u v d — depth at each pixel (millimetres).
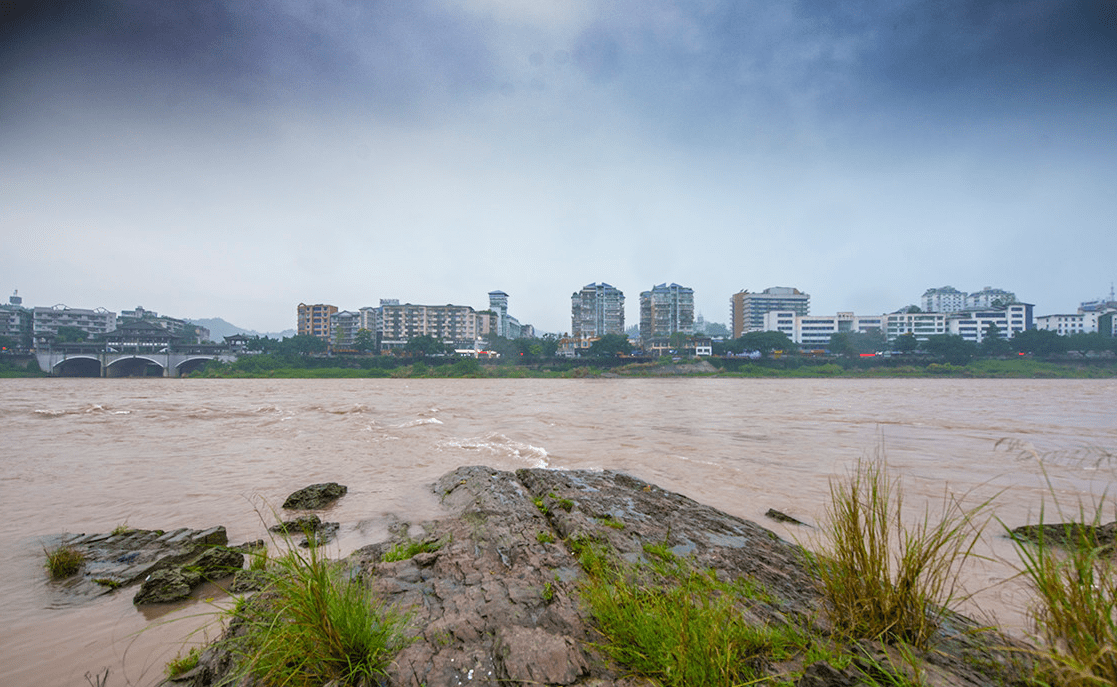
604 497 8094
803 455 13281
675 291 152375
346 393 49906
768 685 2729
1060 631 2605
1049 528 6523
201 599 5051
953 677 2742
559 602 3967
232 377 112062
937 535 3484
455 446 14953
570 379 108125
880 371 115188
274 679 2973
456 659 3123
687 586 3900
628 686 2830
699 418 23188
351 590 3617
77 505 8656
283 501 8945
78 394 46625
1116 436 16391
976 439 15992
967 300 190500
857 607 3436
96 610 4836
